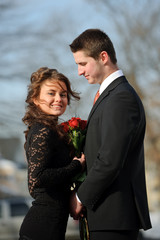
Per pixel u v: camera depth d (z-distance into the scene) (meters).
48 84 5.42
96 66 5.16
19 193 17.67
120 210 4.92
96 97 5.52
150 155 35.47
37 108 5.43
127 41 32.47
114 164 4.72
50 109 5.45
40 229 5.07
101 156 4.78
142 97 32.56
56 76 5.43
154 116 33.91
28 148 5.18
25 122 5.44
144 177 5.33
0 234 11.61
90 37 5.17
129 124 4.81
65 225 5.24
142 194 5.17
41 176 4.99
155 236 15.04
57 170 5.05
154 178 42.69
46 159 5.04
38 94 5.48
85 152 5.19
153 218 31.03
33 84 5.46
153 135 34.19
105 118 4.88
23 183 18.42
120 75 5.22
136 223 5.01
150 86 32.88
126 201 4.96
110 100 4.95
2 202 12.98
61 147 5.25
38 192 5.16
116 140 4.74
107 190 4.96
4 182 18.58
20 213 12.55
